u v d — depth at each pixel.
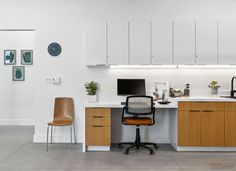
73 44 5.18
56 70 5.20
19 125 7.13
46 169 3.66
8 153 4.44
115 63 4.87
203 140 4.55
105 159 4.14
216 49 4.82
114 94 5.20
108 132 4.59
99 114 4.58
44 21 5.18
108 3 5.16
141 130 5.25
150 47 4.84
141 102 4.46
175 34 4.82
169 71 5.16
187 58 4.82
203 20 4.95
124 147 4.93
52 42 5.19
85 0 5.17
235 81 5.14
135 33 4.84
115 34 4.86
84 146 4.57
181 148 4.62
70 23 5.18
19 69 7.15
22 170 3.61
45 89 5.21
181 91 5.13
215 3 5.13
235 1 5.12
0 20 5.18
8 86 7.18
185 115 4.55
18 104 7.20
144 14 5.16
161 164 3.89
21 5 5.18
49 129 5.23
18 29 5.20
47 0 5.18
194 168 3.71
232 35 4.81
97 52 4.87
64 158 4.18
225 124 4.54
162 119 5.25
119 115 5.24
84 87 5.20
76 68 5.20
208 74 5.15
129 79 4.96
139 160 4.09
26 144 5.05
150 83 5.16
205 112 4.54
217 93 5.07
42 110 5.21
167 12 5.15
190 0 5.13
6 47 7.14
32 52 7.13
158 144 5.17
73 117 5.20
